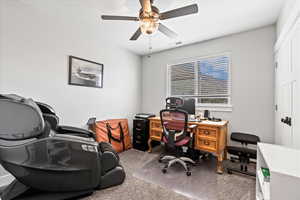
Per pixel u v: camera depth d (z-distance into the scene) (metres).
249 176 2.05
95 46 2.76
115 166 1.80
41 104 1.74
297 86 1.42
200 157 2.68
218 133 2.16
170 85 3.54
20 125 1.29
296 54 1.44
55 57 2.18
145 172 2.15
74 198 1.50
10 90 1.76
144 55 3.92
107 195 1.59
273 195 0.81
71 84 2.39
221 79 2.86
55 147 1.39
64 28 2.28
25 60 1.88
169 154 2.90
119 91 3.31
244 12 2.00
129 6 1.92
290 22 1.50
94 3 1.86
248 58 2.54
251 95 2.52
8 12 1.73
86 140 1.64
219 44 2.83
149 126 3.12
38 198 1.37
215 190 1.72
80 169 1.48
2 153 1.29
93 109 2.75
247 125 2.55
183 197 1.59
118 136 3.01
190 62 3.23
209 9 1.94
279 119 2.03
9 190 1.40
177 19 2.18
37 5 1.92
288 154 1.05
